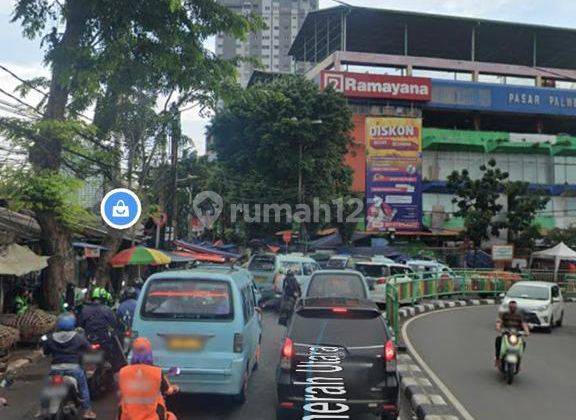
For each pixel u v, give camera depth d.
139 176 21.33
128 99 19.11
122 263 17.80
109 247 18.05
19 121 14.46
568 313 28.20
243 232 39.06
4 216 16.78
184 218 56.22
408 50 58.25
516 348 11.24
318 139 38.06
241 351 8.61
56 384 7.15
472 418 8.54
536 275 37.25
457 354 14.42
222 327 8.59
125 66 16.02
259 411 8.64
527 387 10.96
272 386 10.22
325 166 38.00
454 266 46.94
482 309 27.00
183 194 49.62
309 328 7.79
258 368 11.77
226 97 18.08
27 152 14.99
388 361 7.55
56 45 15.69
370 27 53.84
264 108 37.47
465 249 43.25
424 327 19.66
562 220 55.66
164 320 8.61
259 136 38.00
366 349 7.59
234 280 9.07
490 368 12.73
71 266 15.75
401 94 52.56
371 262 25.38
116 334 9.76
